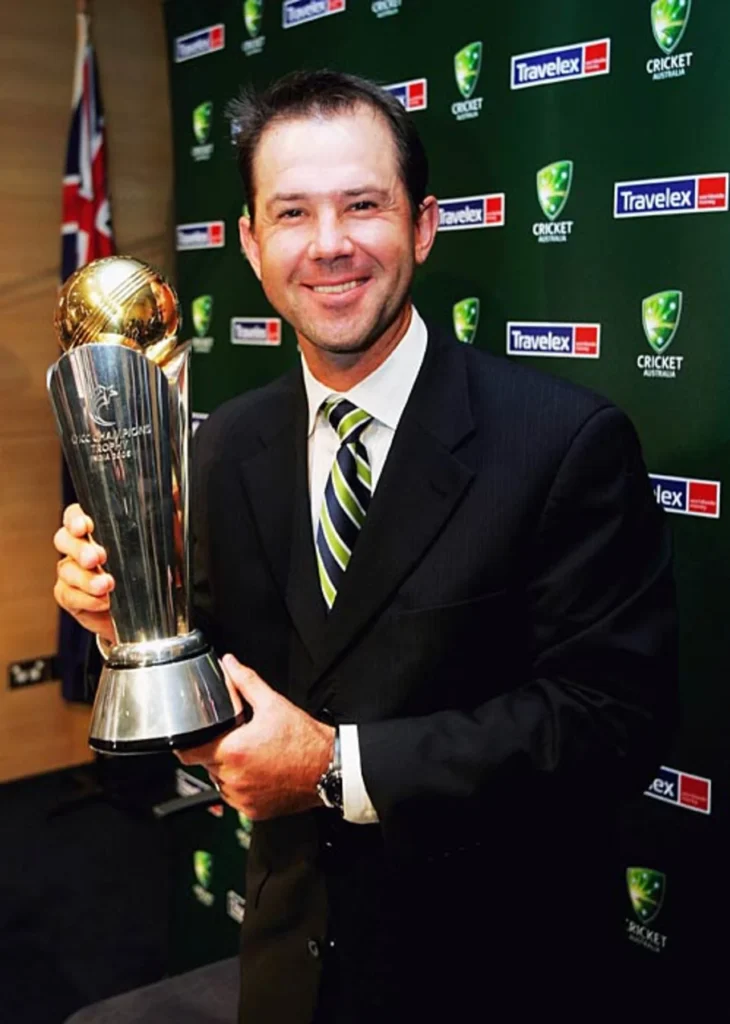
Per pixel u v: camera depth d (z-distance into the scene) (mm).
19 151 3145
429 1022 1144
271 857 1234
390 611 1112
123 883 2828
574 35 1562
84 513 1078
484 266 1736
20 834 3092
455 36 1731
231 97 2242
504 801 1038
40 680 3455
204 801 2004
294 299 1105
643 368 1539
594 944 1237
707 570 1504
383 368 1146
